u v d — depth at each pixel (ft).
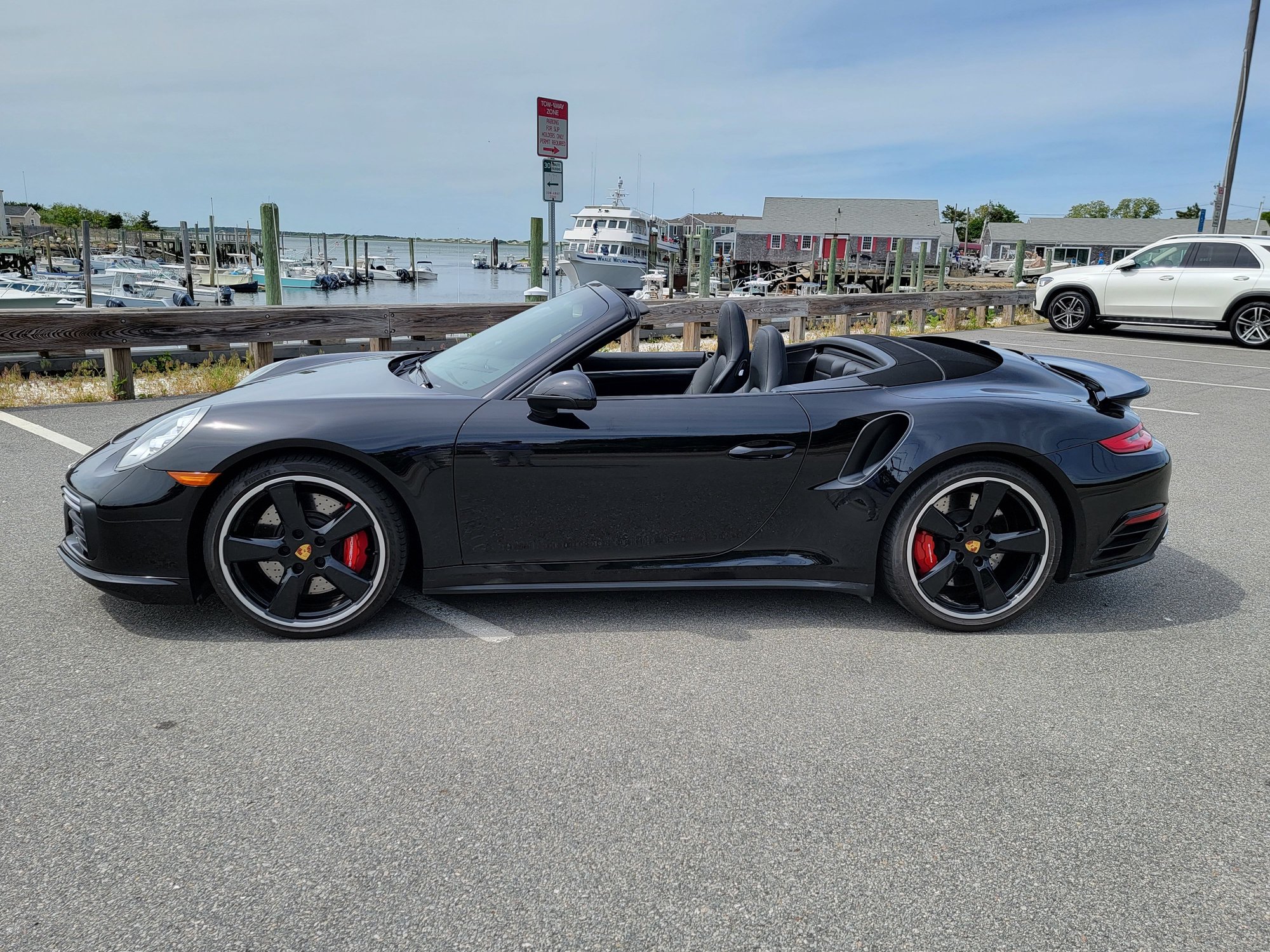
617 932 5.35
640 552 9.48
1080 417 9.68
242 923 5.35
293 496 8.87
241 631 9.37
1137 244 242.58
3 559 11.22
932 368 10.19
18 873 5.73
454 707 7.97
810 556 9.69
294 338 25.00
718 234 258.16
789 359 12.16
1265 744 7.64
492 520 9.17
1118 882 5.89
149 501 8.70
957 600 9.97
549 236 25.95
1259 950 5.30
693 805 6.62
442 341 34.58
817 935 5.36
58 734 7.36
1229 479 17.04
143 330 22.34
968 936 5.38
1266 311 40.91
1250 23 58.29
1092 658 9.26
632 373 12.17
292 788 6.72
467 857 6.00
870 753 7.38
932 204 243.40
